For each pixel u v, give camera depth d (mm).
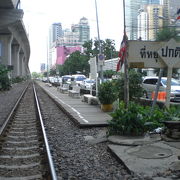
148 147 8992
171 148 8781
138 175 6879
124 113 10812
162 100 19812
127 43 12305
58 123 15523
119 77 19375
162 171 7035
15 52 101312
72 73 97625
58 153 9406
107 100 18312
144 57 12328
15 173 7676
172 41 12148
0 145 10477
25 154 9508
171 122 9625
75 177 7211
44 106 24562
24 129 14070
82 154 9328
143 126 10500
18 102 27000
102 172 7551
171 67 12203
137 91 18922
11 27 72312
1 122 15766
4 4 54938
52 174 6852
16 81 88438
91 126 13766
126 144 9492
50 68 157750
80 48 109875
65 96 34875
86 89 38719
